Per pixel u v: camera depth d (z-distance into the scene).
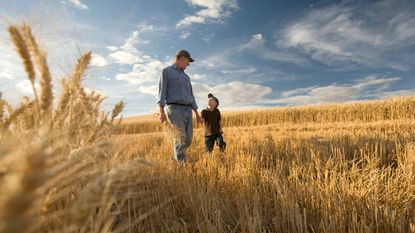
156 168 3.43
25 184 0.35
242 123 25.30
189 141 5.20
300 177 3.92
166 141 6.93
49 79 1.07
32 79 1.05
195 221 2.48
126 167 1.05
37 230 0.79
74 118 1.29
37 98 1.06
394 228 2.29
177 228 2.29
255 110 25.64
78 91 1.29
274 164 4.85
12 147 0.68
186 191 2.86
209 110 6.88
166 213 2.46
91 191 0.86
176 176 3.30
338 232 2.23
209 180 3.48
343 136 7.38
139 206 2.35
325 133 9.16
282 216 2.41
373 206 2.57
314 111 21.78
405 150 4.74
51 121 1.08
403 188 3.16
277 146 6.39
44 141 0.85
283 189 2.97
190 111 5.15
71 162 0.98
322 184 3.20
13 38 1.00
